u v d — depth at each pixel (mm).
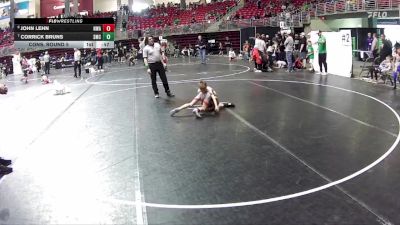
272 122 8547
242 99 11367
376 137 7316
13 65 28172
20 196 5035
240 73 18547
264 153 6469
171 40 40844
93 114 10039
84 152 6809
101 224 4238
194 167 5887
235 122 8625
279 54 21188
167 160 6230
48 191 5172
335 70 17000
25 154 6832
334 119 8719
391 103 10422
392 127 8008
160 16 46688
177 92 13195
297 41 20984
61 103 12094
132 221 4277
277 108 9984
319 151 6535
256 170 5703
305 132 7699
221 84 14664
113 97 12742
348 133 7598
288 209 4480
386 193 4867
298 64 19828
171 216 4367
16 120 9812
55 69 31156
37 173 5863
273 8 36594
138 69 25062
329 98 11258
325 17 29125
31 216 4473
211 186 5160
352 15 26719
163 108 10461
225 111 9797
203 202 4695
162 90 13812
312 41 18406
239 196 4836
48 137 7941
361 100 10898
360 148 6676
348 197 4773
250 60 25359
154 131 8062
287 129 7945
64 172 5863
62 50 37844
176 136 7637
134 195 4941
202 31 38969
